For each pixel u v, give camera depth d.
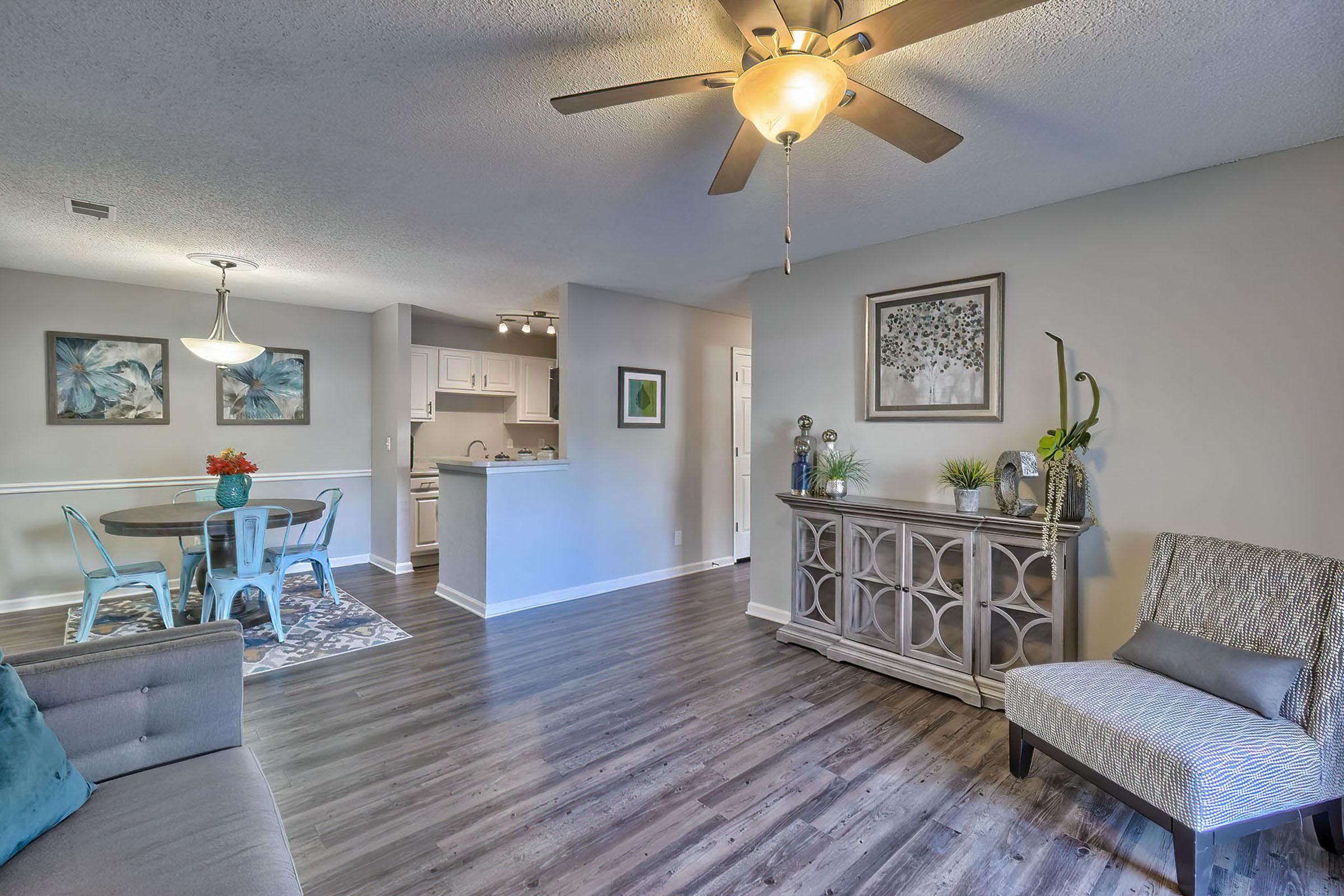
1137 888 1.69
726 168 1.90
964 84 1.88
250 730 2.58
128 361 4.51
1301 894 1.68
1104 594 2.71
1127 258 2.66
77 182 2.60
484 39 1.66
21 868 1.15
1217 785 1.61
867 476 3.57
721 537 5.79
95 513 4.43
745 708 2.79
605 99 1.51
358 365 5.66
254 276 4.26
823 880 1.72
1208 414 2.46
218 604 3.56
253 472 4.16
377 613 4.24
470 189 2.69
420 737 2.52
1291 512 2.29
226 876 1.17
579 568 4.68
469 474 4.36
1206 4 1.50
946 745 2.46
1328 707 1.77
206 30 1.60
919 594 3.05
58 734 1.44
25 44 1.65
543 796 2.12
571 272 4.17
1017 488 2.79
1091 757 1.90
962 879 1.72
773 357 4.07
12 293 4.11
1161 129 2.15
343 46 1.68
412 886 1.69
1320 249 2.24
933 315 3.25
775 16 1.36
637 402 5.01
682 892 1.68
